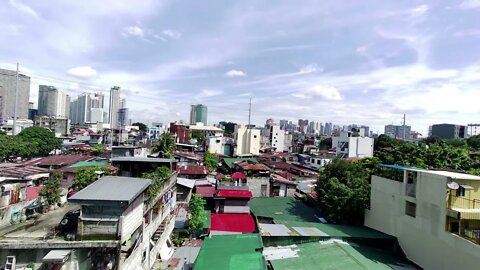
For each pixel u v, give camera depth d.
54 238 14.70
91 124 120.50
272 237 23.98
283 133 116.25
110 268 14.69
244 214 36.28
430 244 21.33
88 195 14.75
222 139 91.25
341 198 31.73
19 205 17.36
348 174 36.47
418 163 35.44
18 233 15.40
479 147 69.88
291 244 24.14
